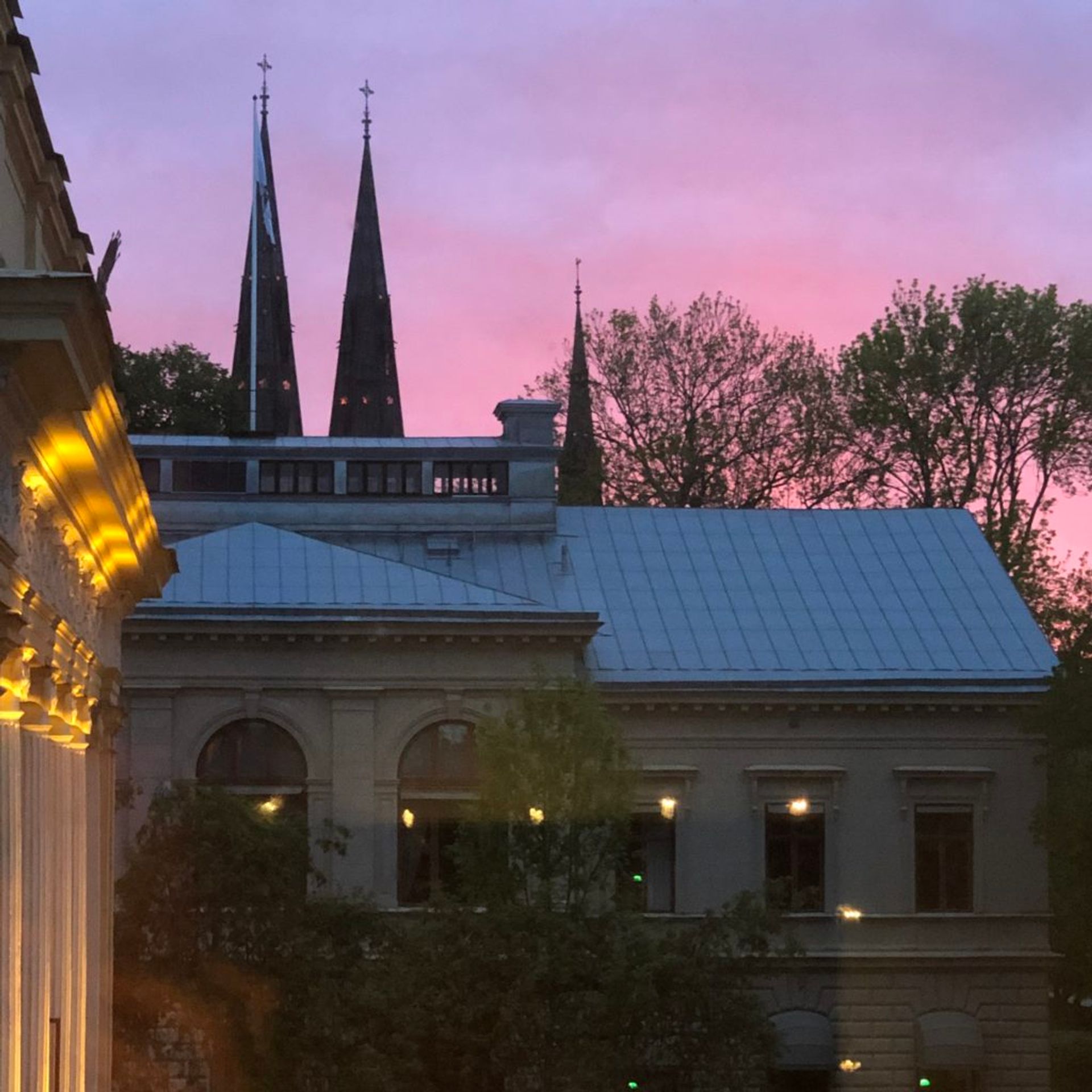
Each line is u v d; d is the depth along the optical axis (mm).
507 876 69750
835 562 93688
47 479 32219
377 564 84250
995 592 91688
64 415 30141
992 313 117500
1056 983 100188
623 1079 66188
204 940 67188
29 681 32906
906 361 119125
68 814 39875
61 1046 38625
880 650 87562
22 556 30969
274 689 80688
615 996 65500
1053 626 112812
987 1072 83312
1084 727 79000
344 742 80688
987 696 84750
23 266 35125
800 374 123250
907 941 83688
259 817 69312
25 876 33562
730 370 123250
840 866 84125
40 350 26500
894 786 84750
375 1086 63219
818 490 122188
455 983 65188
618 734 72938
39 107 33938
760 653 86875
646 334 123438
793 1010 82875
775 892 70438
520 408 94250
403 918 78812
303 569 83688
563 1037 65438
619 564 92375
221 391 137250
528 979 64500
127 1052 66250
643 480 122312
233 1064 66312
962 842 85062
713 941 68188
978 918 83938
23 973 33031
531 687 81062
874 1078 82688
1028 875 84625
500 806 70312
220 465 91375
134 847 75875
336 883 74250
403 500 91938
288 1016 65562
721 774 84312
